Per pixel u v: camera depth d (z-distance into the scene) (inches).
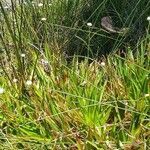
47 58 118.4
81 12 132.5
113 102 102.5
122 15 132.6
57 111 101.6
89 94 104.7
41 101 104.0
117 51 125.2
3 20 127.6
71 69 115.4
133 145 92.7
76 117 99.3
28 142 97.5
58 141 96.2
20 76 110.9
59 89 108.2
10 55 121.5
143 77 106.3
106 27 128.6
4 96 108.7
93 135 96.2
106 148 93.7
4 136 98.5
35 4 133.1
